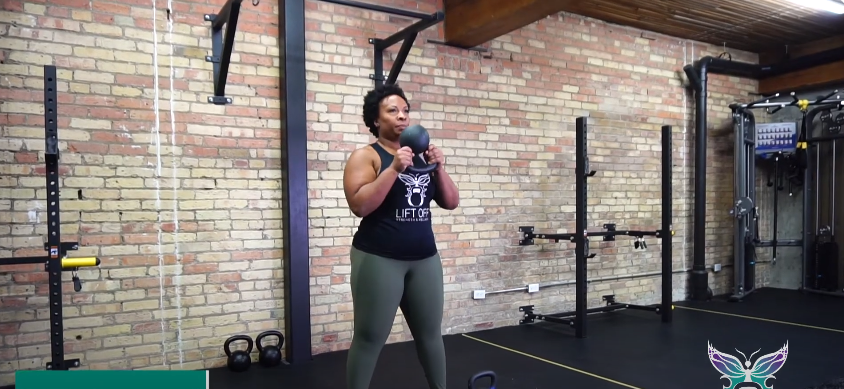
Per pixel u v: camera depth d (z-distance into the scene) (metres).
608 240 4.83
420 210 2.05
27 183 2.99
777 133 5.95
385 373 3.32
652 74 5.42
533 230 4.66
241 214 3.51
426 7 4.16
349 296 3.86
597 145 5.05
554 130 4.79
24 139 2.98
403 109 2.11
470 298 4.37
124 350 3.20
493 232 4.47
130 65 3.21
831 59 5.58
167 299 3.31
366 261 2.01
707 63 5.56
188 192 3.36
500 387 3.02
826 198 6.07
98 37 3.13
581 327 4.12
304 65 3.58
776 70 5.99
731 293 6.08
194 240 3.38
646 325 4.54
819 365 3.39
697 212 5.61
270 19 3.60
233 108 3.48
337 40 3.81
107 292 3.16
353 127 3.87
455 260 4.29
